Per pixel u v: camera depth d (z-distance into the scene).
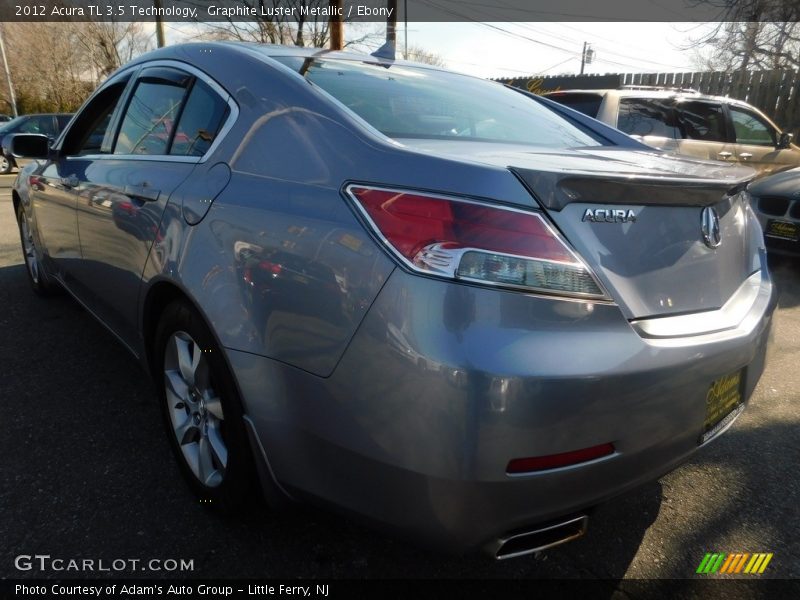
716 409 1.79
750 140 7.76
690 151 6.89
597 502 1.56
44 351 3.46
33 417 2.73
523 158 1.69
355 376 1.46
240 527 2.07
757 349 1.90
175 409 2.21
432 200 1.44
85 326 3.87
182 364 2.10
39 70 34.88
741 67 13.18
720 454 2.70
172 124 2.37
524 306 1.39
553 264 1.43
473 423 1.34
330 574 1.89
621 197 1.56
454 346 1.34
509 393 1.33
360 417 1.47
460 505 1.40
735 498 2.37
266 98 1.98
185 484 2.28
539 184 1.45
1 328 3.80
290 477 1.69
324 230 1.56
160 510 2.14
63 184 3.11
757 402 3.20
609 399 1.45
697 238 1.79
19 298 4.41
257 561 1.93
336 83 2.11
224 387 1.84
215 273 1.81
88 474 2.33
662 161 1.98
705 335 1.70
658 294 1.63
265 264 1.68
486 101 2.54
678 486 2.45
